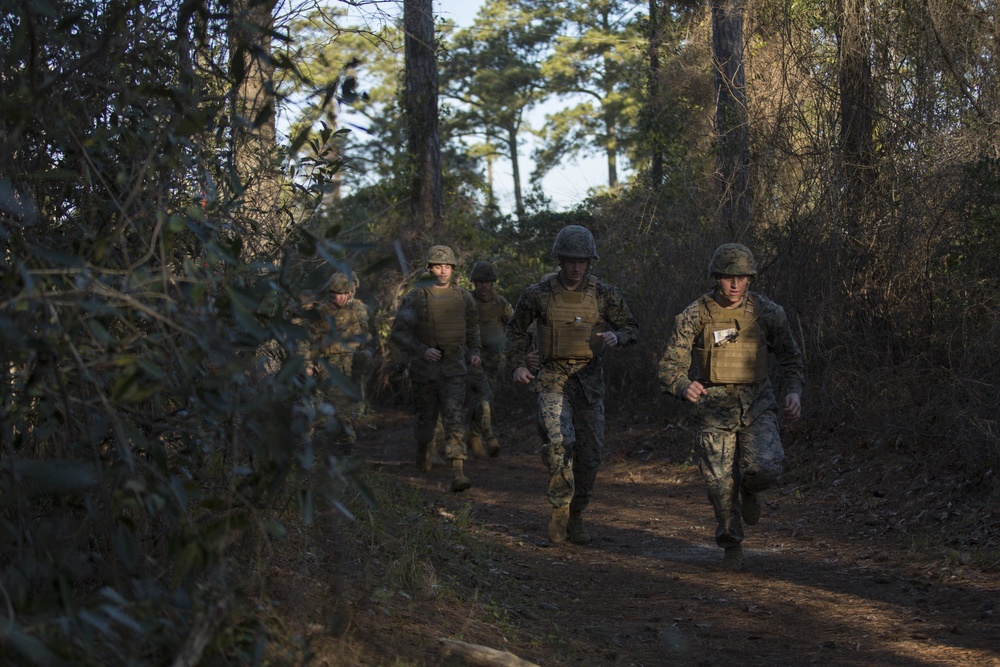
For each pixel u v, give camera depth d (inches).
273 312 107.3
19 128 94.0
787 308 389.7
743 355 231.5
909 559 240.5
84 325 97.9
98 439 108.7
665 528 297.3
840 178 386.9
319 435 115.3
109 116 114.8
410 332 372.8
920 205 354.9
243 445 123.8
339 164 141.3
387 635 144.9
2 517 99.7
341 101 124.3
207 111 112.8
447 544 235.8
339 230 108.7
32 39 93.9
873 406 342.6
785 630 187.0
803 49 422.3
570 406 267.1
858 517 292.7
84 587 117.8
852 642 176.9
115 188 113.0
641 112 588.7
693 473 387.9
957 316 325.1
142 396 93.7
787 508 318.7
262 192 140.8
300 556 156.5
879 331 358.6
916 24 382.9
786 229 400.8
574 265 258.8
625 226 513.7
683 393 229.9
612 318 268.5
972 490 275.7
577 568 243.9
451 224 602.5
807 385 382.0
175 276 99.8
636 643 179.2
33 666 86.4
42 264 102.0
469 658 145.1
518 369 268.1
